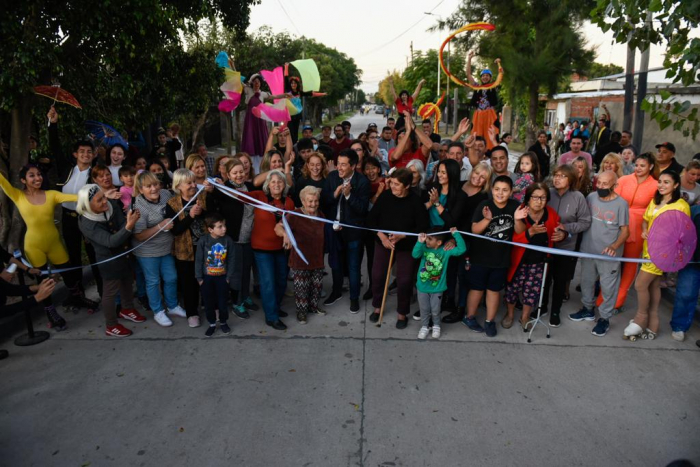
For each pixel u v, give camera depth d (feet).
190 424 11.99
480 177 16.65
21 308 9.73
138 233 16.33
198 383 13.73
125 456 10.94
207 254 16.05
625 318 18.02
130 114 25.98
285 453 11.01
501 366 14.64
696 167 18.49
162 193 17.24
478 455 10.94
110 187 16.83
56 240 16.98
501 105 107.14
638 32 14.67
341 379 13.89
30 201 16.20
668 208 14.94
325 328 17.17
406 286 16.66
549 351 15.56
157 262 16.83
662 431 11.73
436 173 18.25
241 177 16.90
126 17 20.13
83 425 11.97
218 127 88.02
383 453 11.00
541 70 55.42
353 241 18.04
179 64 27.73
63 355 15.29
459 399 12.97
